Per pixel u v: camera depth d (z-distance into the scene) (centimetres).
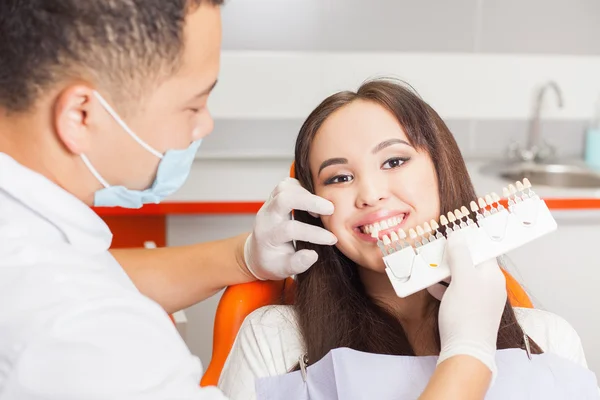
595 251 231
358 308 123
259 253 122
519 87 274
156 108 77
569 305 234
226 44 257
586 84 277
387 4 260
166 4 72
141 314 75
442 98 271
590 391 113
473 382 90
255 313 127
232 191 226
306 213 129
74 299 71
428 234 117
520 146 278
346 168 117
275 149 266
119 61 73
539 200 108
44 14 70
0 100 74
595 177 257
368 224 116
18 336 68
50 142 76
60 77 72
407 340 122
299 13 257
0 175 74
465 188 124
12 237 74
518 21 268
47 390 68
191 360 79
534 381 112
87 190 82
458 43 267
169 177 85
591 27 273
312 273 126
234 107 262
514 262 229
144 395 71
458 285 100
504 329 118
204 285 129
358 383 111
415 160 117
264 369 120
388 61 265
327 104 121
